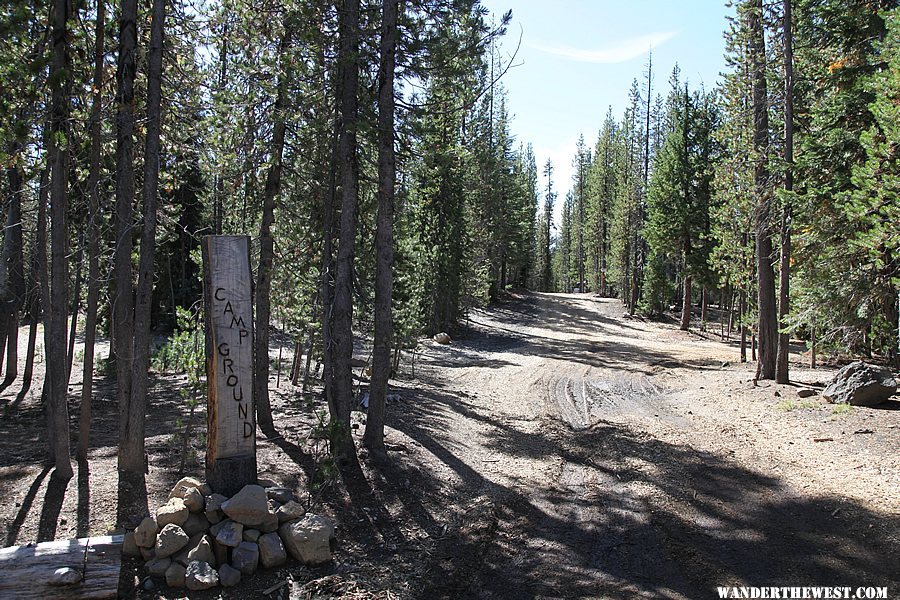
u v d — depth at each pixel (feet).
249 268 19.80
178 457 27.61
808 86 52.24
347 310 28.99
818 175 46.78
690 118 113.60
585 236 224.74
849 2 47.09
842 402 39.04
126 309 24.31
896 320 44.27
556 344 95.71
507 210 154.40
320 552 18.70
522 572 18.75
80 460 25.67
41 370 60.85
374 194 35.22
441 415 42.09
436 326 97.30
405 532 21.77
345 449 27.81
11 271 44.34
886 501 22.62
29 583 15.03
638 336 112.78
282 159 32.89
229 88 30.25
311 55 29.60
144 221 23.44
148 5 26.71
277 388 48.80
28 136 22.30
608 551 20.16
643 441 35.09
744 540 20.44
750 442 33.53
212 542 17.99
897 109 32.76
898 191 33.55
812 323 47.70
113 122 25.66
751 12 53.36
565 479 28.45
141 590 16.34
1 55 21.26
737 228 66.18
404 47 30.12
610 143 194.39
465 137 120.78
